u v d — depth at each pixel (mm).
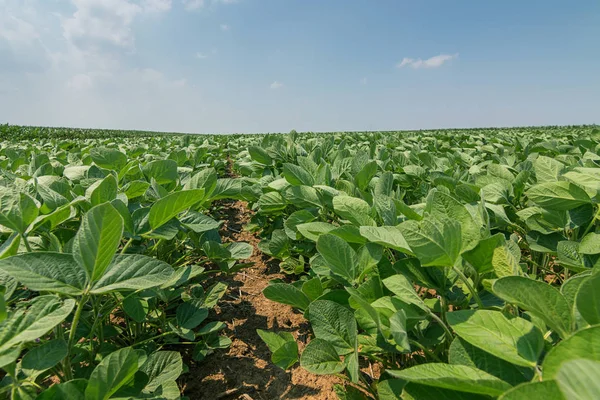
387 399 1165
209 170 2330
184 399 1661
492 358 984
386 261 1632
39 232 1737
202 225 1921
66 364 1235
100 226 1085
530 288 900
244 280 3176
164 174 2648
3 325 965
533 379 848
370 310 1162
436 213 1322
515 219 2377
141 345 1926
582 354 674
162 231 1738
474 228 1237
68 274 1129
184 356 2123
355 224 1854
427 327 1436
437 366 909
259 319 2570
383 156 4371
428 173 3412
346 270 1546
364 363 1980
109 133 32812
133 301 1667
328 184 2840
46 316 1007
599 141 5754
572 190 1661
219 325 1977
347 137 10914
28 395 1036
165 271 1201
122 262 1193
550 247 1846
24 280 1040
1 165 4047
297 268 2943
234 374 2004
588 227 1784
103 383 1013
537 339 924
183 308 2039
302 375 1970
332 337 1380
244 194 3490
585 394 525
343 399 1576
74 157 3998
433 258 1171
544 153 4746
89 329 1656
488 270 1282
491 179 2453
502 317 999
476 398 905
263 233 3926
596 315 811
